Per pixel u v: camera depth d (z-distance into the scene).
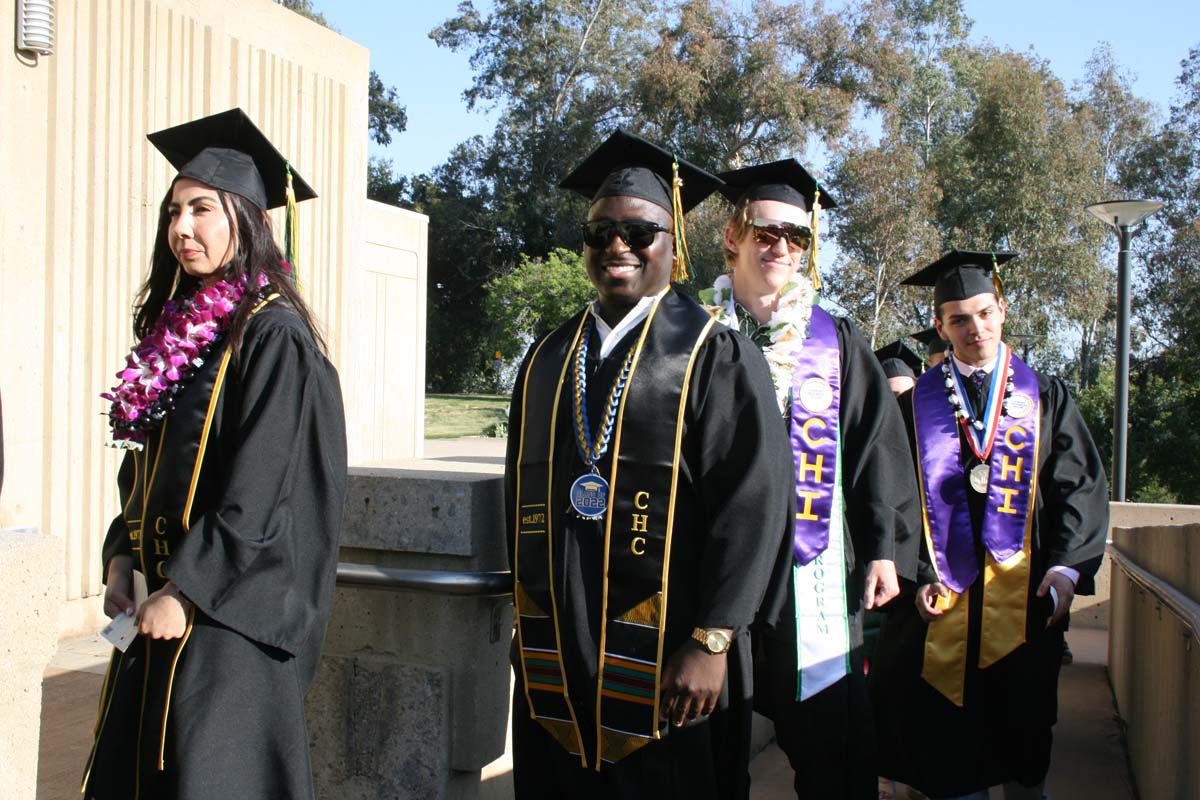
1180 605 3.29
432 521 2.95
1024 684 3.70
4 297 5.34
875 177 31.84
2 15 5.28
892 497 3.26
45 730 4.16
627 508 2.49
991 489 3.78
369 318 10.31
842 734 3.13
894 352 6.34
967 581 3.74
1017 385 3.91
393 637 3.03
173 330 2.60
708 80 35.72
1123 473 10.58
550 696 2.54
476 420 24.53
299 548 2.50
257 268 2.66
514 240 42.28
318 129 8.17
